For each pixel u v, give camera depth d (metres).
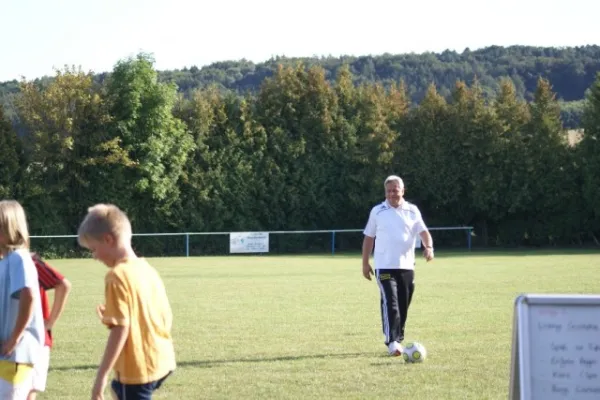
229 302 18.97
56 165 44.84
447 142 49.53
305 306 18.03
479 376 9.77
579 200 49.16
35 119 44.44
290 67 51.16
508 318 15.45
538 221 50.06
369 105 50.16
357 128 50.22
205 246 47.38
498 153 48.75
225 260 38.84
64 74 45.16
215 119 48.69
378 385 9.29
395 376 9.81
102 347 12.34
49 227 44.75
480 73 144.75
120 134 45.56
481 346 12.05
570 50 148.25
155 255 46.28
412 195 50.59
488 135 48.66
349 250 49.72
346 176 50.03
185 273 29.36
